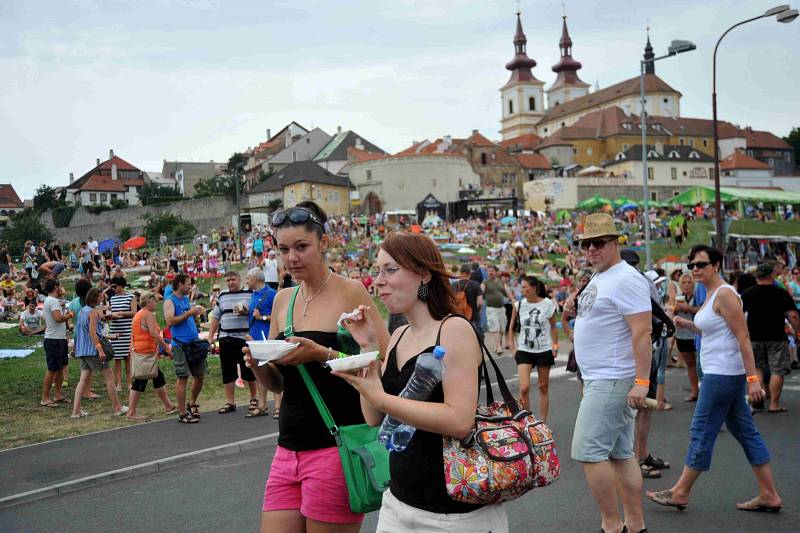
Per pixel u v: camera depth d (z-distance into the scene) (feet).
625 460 16.43
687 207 221.05
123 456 26.25
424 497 8.83
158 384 34.17
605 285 16.14
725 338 18.51
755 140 423.23
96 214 308.40
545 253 144.77
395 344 9.64
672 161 351.67
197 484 22.88
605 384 15.96
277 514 11.17
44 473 24.34
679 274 57.26
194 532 18.28
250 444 27.66
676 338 34.83
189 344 32.09
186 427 31.07
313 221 11.62
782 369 31.99
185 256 124.98
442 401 8.76
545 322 27.94
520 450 8.70
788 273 58.75
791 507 19.04
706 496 20.26
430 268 9.15
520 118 502.38
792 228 210.18
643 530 16.39
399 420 8.55
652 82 428.97
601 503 15.87
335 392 10.96
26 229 272.10
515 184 350.84
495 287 53.57
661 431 28.37
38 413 34.32
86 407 35.68
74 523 19.52
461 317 9.07
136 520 19.49
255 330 32.68
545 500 20.27
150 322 33.04
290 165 321.32
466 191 304.30
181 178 458.50
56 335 35.91
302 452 11.00
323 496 10.77
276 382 11.73
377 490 10.43
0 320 73.41
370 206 304.50
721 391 18.44
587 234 16.34
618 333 15.96
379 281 9.32
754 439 18.69
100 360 33.71
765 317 32.35
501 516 9.05
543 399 28.27
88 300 33.47
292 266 11.52
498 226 188.44
